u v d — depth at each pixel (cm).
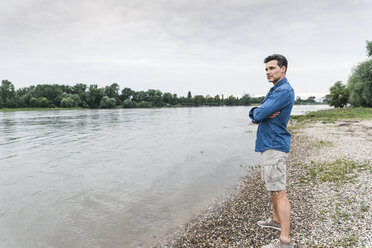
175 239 436
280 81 323
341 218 420
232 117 4762
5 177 834
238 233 425
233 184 727
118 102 14775
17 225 502
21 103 10219
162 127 2652
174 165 972
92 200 629
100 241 442
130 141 1627
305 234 382
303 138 1487
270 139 317
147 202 612
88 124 3100
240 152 1212
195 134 1992
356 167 731
